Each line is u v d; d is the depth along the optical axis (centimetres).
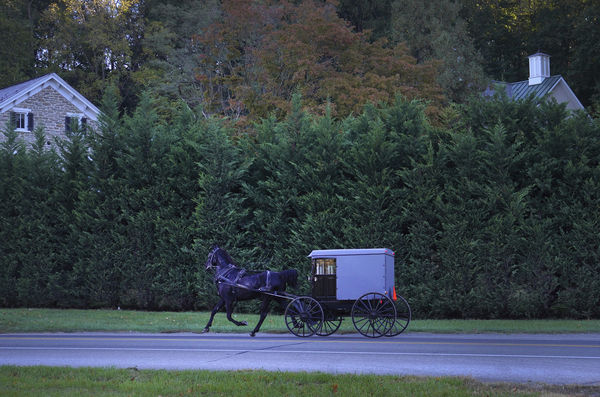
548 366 1322
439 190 2684
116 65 7544
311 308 2038
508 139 2700
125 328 2250
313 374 1170
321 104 4547
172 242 2950
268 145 2948
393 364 1357
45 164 3322
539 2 7556
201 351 1609
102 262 3072
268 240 2867
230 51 5212
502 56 7869
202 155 3025
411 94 4591
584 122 2611
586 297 2469
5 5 7581
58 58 7412
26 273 3194
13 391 1038
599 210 2502
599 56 6488
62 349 1666
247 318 2577
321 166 2798
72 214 3222
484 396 991
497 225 2538
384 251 2012
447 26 5831
